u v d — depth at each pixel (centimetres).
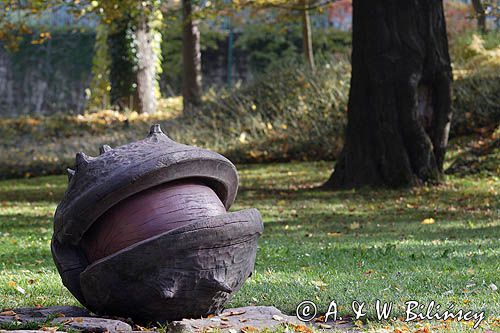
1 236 1339
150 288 602
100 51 3284
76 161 631
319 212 1633
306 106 2716
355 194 1858
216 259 609
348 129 1958
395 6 1888
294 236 1315
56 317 646
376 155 1911
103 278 607
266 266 988
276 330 607
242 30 4138
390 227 1407
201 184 644
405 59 1881
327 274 916
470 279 855
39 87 3831
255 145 2612
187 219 609
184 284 606
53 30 3869
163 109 3362
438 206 1666
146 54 3269
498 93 2522
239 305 739
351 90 1950
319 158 2514
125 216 612
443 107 1916
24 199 2028
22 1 2989
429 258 1021
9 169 2616
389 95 1892
